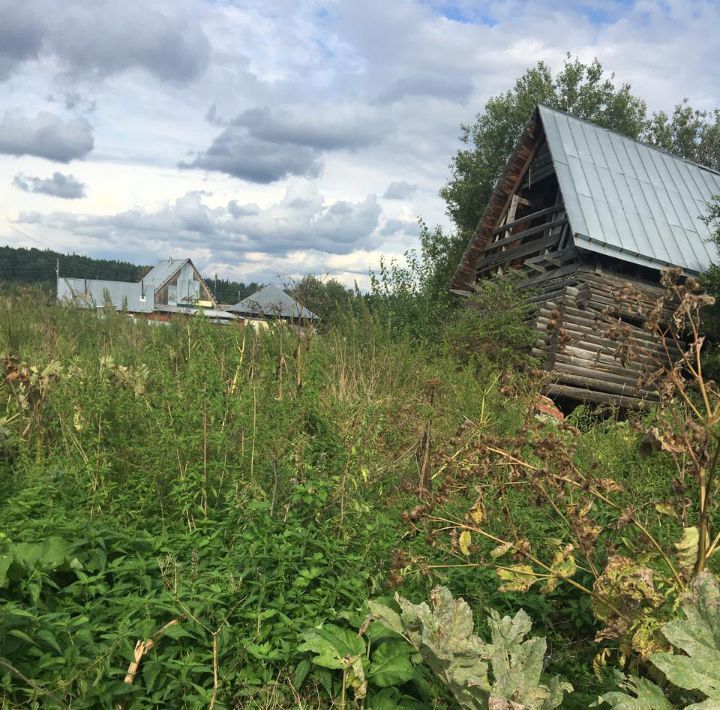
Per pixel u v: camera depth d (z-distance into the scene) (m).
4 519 3.85
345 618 3.28
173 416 5.10
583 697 3.01
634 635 2.77
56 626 2.82
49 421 5.72
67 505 4.31
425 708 2.85
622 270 14.54
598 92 30.19
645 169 16.55
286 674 3.01
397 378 9.35
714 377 12.59
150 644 2.82
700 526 2.84
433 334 15.11
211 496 4.62
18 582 3.12
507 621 2.71
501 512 4.24
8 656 2.64
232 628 3.11
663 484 6.09
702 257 14.73
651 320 3.22
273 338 8.49
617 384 13.34
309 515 4.18
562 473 3.19
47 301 11.34
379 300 15.72
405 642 3.04
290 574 3.58
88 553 3.46
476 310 14.37
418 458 4.71
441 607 2.66
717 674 2.26
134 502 4.45
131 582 3.44
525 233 16.48
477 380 10.43
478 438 3.31
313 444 5.12
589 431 7.95
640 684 2.41
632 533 4.27
